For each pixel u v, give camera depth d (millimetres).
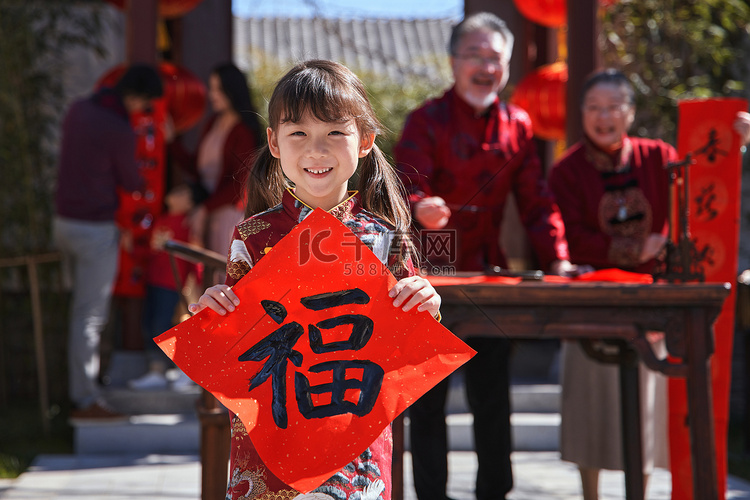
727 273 2732
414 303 1512
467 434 4172
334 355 1505
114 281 4238
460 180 2775
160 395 4359
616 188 2936
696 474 2166
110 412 4129
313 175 1535
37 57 5184
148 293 4457
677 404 2705
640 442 2625
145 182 4293
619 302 2164
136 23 4395
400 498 2031
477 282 2172
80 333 4082
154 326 4406
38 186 5191
